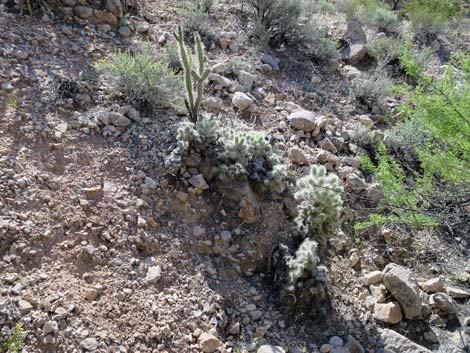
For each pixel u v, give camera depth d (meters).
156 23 4.32
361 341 2.58
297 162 3.37
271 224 2.96
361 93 4.41
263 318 2.53
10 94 2.93
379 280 2.89
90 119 3.03
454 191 2.71
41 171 2.63
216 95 3.65
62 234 2.43
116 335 2.17
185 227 2.75
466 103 2.47
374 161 3.79
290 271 2.60
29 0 3.69
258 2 4.79
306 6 5.58
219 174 2.91
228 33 4.47
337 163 3.54
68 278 2.28
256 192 3.00
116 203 2.67
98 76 3.35
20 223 2.36
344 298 2.76
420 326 2.75
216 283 2.59
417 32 6.16
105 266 2.41
